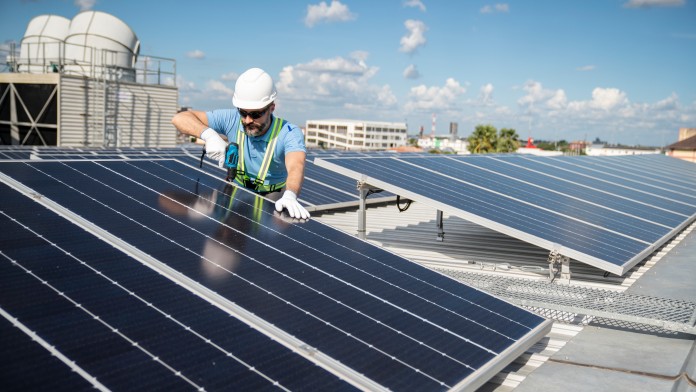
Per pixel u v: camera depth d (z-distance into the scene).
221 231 6.30
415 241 12.92
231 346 4.19
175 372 3.72
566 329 7.86
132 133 43.44
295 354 4.31
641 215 13.65
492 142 94.00
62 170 7.11
